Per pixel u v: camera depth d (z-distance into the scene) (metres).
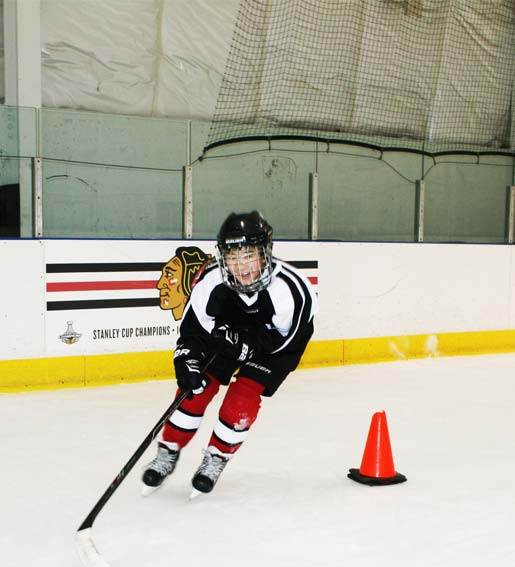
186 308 2.74
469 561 2.26
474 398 4.87
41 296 4.97
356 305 6.25
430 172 6.89
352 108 7.39
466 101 7.90
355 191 6.61
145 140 5.77
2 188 5.21
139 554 2.29
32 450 3.50
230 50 6.87
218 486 2.97
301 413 4.34
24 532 2.48
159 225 5.89
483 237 7.19
